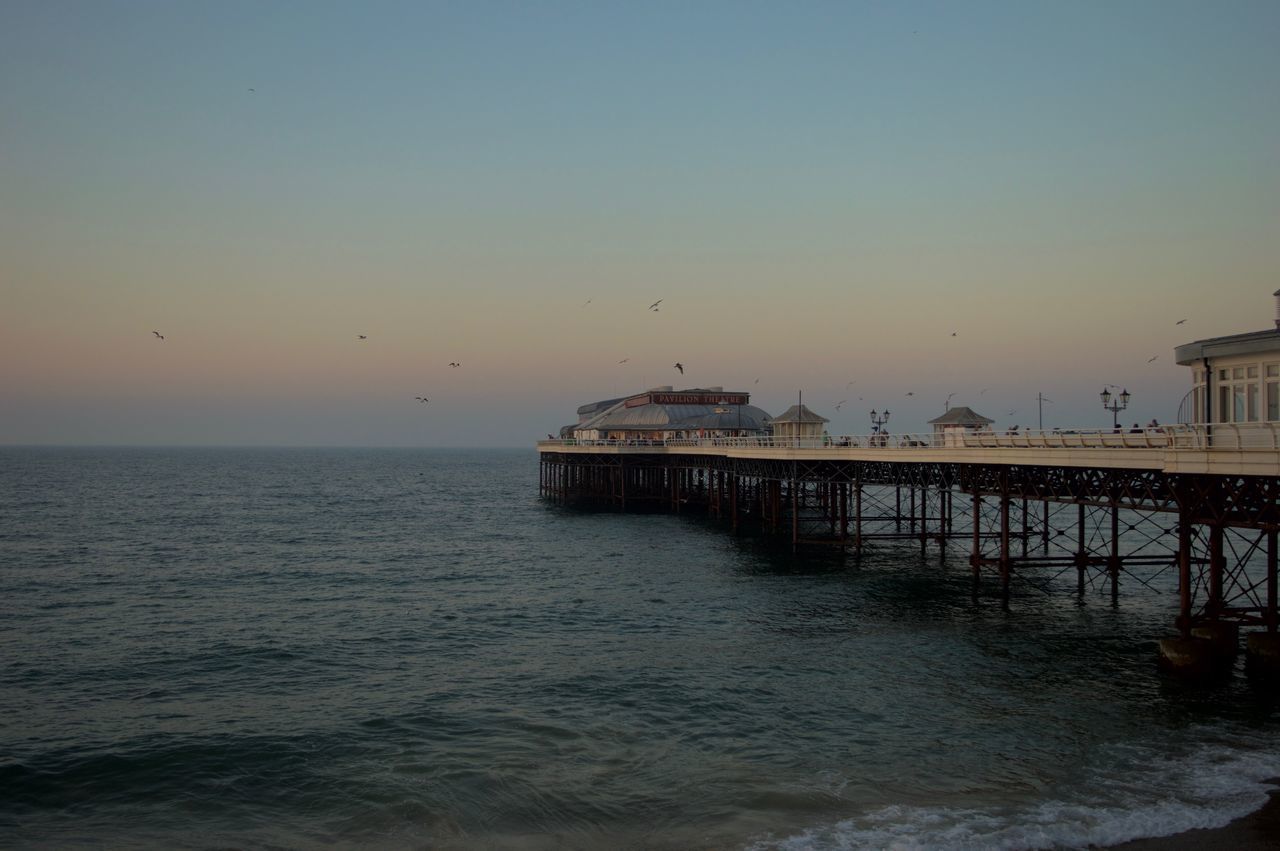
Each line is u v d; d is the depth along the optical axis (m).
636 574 57.94
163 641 40.16
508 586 54.41
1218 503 30.84
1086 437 35.94
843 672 34.03
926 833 20.95
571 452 106.38
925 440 49.59
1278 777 23.61
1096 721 28.02
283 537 82.06
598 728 28.28
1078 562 45.75
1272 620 30.94
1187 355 34.72
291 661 36.75
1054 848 20.20
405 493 151.25
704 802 22.92
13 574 58.91
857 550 58.44
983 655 35.94
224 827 22.06
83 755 26.20
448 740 27.36
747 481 105.94
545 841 21.11
